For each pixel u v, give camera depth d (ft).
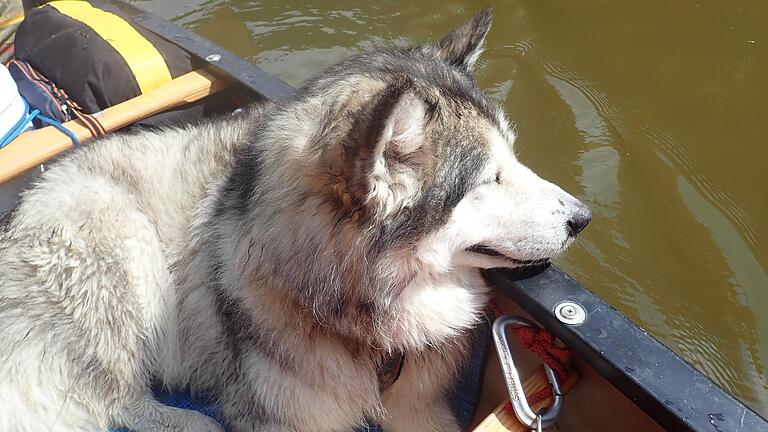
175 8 7.14
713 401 2.36
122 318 3.16
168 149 3.46
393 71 2.87
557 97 6.22
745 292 4.83
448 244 2.83
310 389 3.06
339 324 2.91
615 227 5.18
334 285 2.80
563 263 4.96
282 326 2.98
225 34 6.75
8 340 3.08
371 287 2.80
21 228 3.14
